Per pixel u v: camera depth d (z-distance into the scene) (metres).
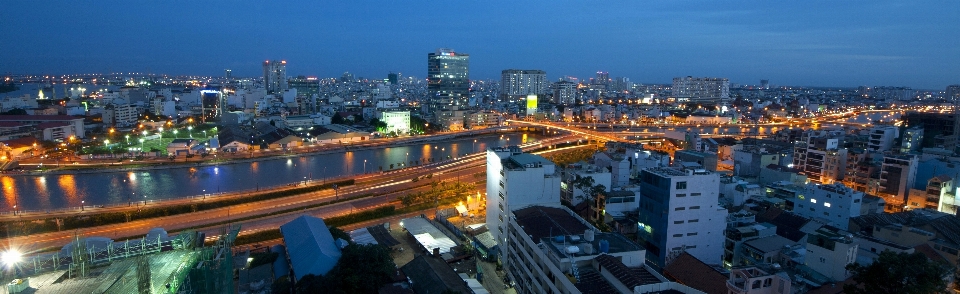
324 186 174.88
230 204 152.00
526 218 91.38
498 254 109.38
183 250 60.53
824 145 183.50
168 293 50.06
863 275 61.19
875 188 149.12
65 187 176.25
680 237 92.62
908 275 57.00
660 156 172.62
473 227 127.94
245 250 111.31
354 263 85.12
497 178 115.75
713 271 73.06
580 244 73.19
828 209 111.06
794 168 172.00
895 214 106.12
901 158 143.12
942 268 61.81
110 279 50.81
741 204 122.06
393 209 145.62
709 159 172.75
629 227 105.94
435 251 107.19
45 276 50.97
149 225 131.75
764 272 61.44
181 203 148.38
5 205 151.50
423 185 180.88
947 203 126.00
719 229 94.88
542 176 108.69
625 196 116.62
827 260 75.94
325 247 98.75
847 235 78.75
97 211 139.75
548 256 72.19
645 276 64.56
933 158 155.88
